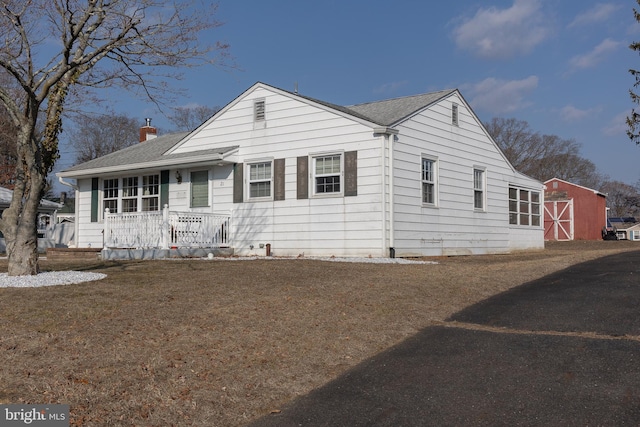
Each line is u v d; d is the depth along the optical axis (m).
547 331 6.91
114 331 6.67
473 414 4.69
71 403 4.87
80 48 10.19
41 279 9.73
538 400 4.87
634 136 27.69
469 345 6.51
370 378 5.67
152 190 20.27
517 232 22.44
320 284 9.70
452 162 18.69
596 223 36.75
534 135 65.81
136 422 4.68
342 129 16.30
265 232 17.59
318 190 16.77
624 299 8.17
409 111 16.89
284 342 6.64
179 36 11.56
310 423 4.73
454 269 11.93
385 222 15.50
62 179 22.27
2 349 5.93
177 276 10.46
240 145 18.36
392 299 8.71
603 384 5.11
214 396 5.22
